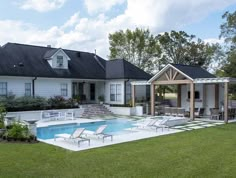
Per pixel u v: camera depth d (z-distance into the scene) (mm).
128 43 46344
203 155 9828
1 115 15133
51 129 18562
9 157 9531
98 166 8500
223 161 8992
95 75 29719
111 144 12133
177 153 10148
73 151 10656
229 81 20125
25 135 13062
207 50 48812
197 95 26234
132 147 11383
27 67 24641
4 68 22875
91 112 25906
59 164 8711
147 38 46625
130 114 26031
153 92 25344
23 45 27578
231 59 39375
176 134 14891
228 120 21688
